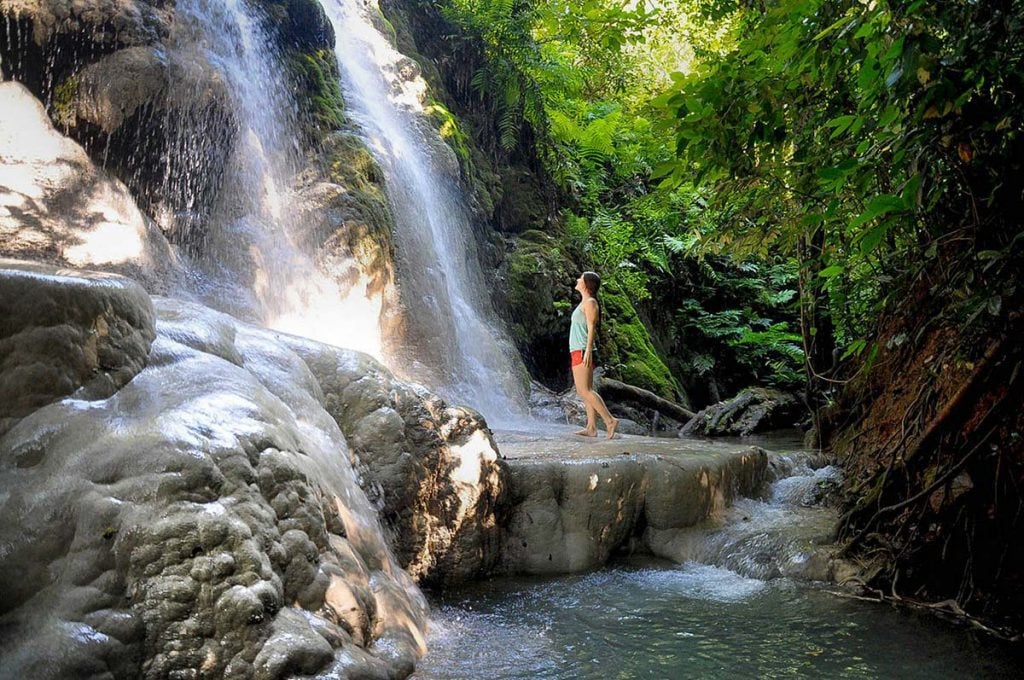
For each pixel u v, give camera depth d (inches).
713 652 176.4
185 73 297.6
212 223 313.4
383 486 209.3
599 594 221.3
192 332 173.0
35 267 150.1
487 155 577.0
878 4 154.9
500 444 312.3
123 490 128.5
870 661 172.2
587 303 345.7
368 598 159.9
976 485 213.8
